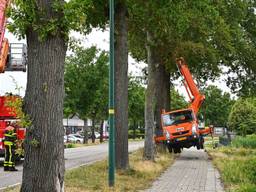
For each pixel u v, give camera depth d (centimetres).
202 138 3344
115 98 1877
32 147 861
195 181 1727
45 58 869
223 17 3062
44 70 867
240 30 3291
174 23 2145
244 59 3441
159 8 1936
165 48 2775
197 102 3241
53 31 860
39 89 866
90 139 9350
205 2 2073
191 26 2667
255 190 1409
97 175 1683
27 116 866
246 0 3459
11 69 2270
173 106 7731
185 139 3184
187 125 3198
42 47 870
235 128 6700
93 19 1872
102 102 5700
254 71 3509
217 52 3105
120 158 1856
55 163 866
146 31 2425
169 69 3225
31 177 859
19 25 863
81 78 5575
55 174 863
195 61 3128
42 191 854
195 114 3225
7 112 2298
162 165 2375
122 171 1817
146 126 2531
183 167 2370
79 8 869
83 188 1345
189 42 2800
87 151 4047
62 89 886
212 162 2709
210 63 3152
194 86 3238
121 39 1886
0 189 1341
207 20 2734
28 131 866
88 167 1984
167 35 2422
